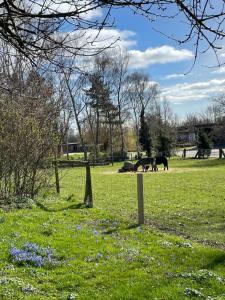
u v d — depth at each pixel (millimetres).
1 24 3797
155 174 41219
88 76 4559
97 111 79562
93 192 27297
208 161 59312
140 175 15000
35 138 19203
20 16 3773
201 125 97500
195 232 14133
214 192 24828
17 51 4039
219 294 7914
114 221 15031
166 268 9562
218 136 72188
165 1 3652
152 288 8242
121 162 71312
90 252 10734
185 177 35969
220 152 64688
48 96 16766
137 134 85812
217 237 13305
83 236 12297
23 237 11781
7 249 10484
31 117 18672
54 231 12742
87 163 18766
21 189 19547
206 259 10195
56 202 19312
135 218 16875
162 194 24844
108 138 87812
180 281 8578
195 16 3619
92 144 80750
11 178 19500
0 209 16578
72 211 16969
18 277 8914
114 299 7840
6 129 18672
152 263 9945
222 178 33531
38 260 9828
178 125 124125
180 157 73750
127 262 9992
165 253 10758
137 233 13109
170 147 76125
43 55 4047
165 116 96688
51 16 3777
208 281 8492
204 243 12484
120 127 83500
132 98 86375
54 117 19531
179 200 22047
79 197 22719
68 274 9148
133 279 8820
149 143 75625
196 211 18344
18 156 19078
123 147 82375
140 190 14906
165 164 47250
